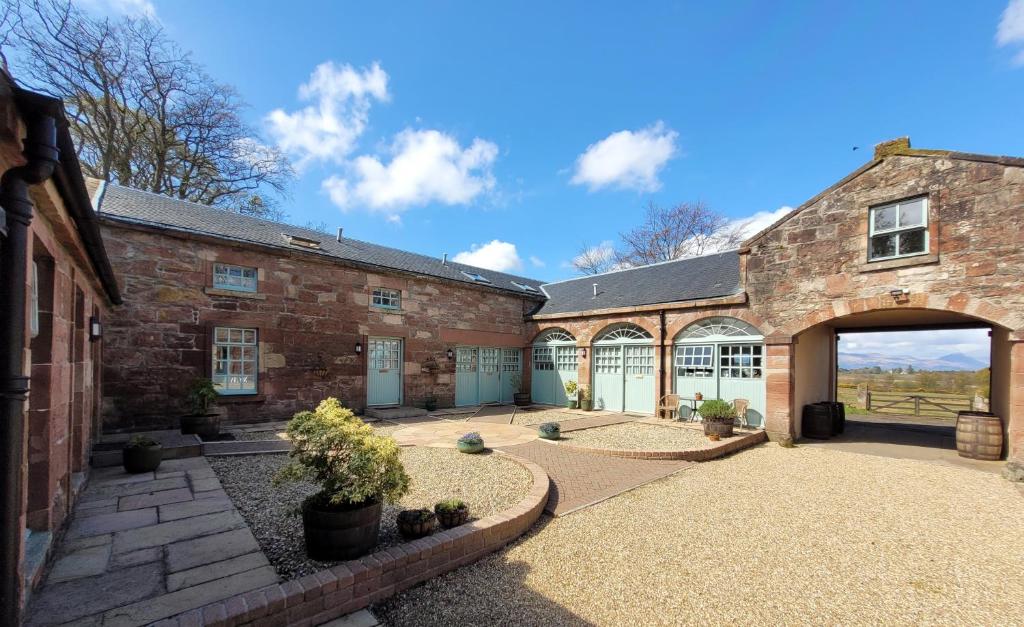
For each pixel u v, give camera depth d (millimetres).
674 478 6605
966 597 3445
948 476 6934
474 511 4680
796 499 5715
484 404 14648
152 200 10281
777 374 9742
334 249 12133
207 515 4293
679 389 11875
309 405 10453
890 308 8445
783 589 3510
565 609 3166
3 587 2008
